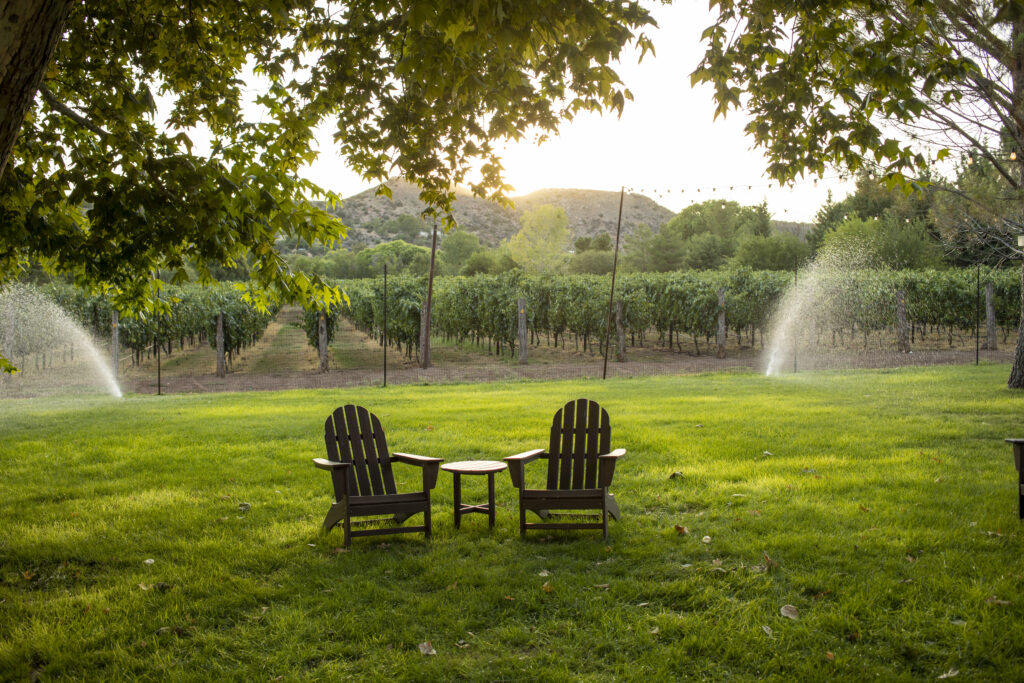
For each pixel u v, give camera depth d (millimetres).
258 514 5391
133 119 4691
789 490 5742
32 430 9883
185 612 3582
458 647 3184
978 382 13203
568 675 2889
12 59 2213
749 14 4520
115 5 4949
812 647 3094
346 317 46250
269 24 5754
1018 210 12406
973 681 2768
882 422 8938
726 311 24750
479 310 25641
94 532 4973
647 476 6336
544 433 8461
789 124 5051
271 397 14078
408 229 158000
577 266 72188
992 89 8891
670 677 2871
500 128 5277
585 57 3607
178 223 4281
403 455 4918
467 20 3391
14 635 3367
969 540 4348
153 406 12844
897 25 4297
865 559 4121
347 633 3328
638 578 3971
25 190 4809
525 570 4113
